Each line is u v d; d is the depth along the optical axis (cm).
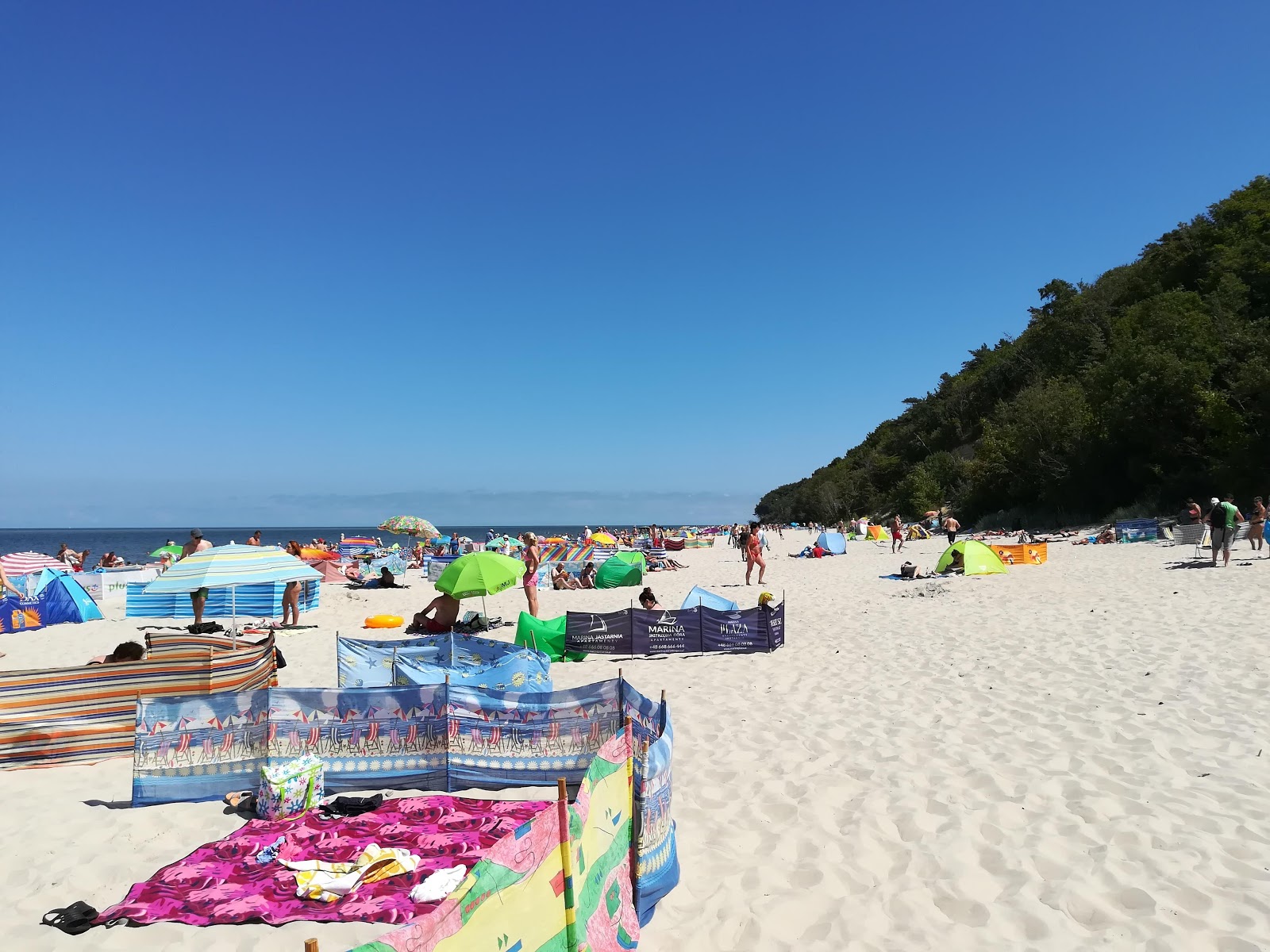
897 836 489
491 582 1276
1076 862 438
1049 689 804
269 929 389
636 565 2333
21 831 537
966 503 5556
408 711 612
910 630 1223
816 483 10638
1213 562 1684
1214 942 353
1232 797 510
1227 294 3881
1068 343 6253
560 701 607
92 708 702
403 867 442
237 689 743
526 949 275
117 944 379
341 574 2597
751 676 978
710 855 476
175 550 2636
